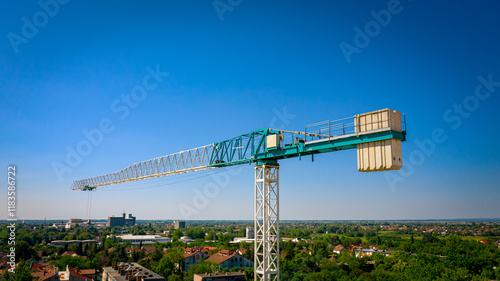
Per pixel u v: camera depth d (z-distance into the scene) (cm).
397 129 3625
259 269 4709
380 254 12306
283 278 8731
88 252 15562
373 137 3716
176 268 10488
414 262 9950
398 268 9594
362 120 3844
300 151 4531
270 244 4788
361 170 3819
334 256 14462
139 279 6931
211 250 15488
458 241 15825
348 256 13212
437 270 8912
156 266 10200
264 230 4741
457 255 10881
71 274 8619
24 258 12225
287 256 13438
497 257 12369
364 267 9944
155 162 9281
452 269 9331
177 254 12550
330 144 4188
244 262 11844
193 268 9862
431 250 14612
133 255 12725
